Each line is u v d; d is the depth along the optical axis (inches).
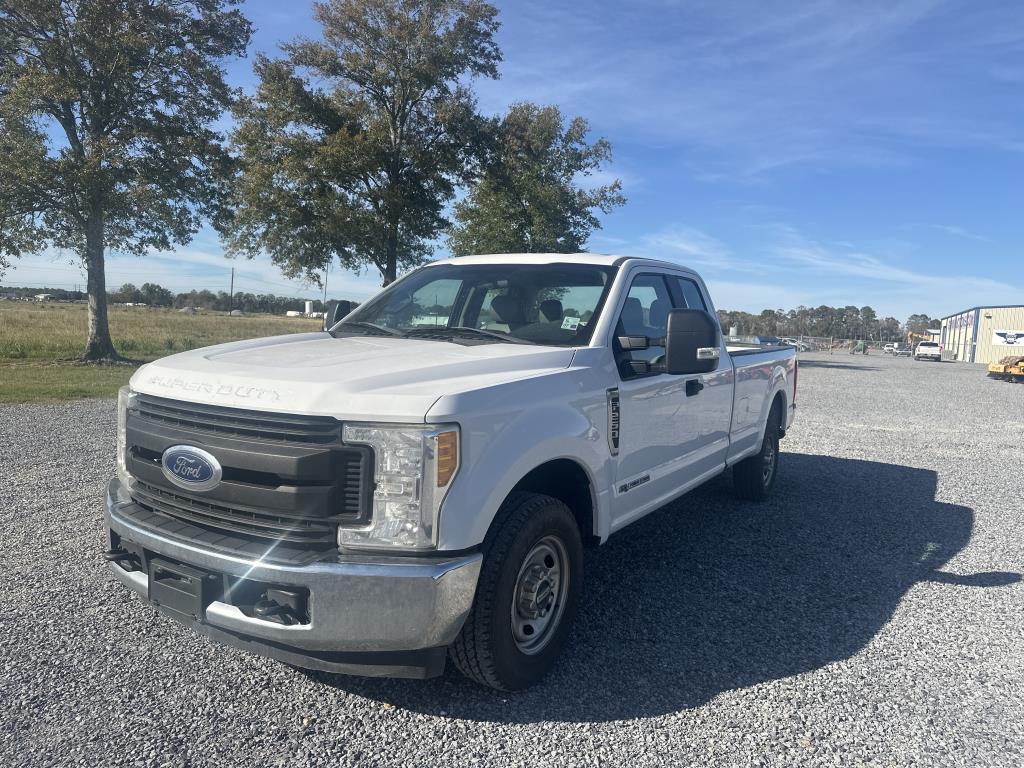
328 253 1008.9
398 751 107.7
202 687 124.6
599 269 171.8
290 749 107.4
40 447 322.0
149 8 777.6
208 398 115.0
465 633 114.7
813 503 264.5
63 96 717.3
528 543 120.0
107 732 110.5
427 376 118.3
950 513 254.2
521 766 104.7
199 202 832.9
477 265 186.5
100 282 812.0
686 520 237.6
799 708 122.0
